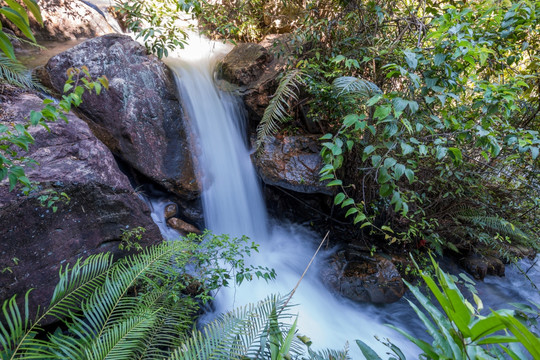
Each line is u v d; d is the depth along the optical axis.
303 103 4.39
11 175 1.79
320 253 4.39
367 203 4.07
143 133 3.86
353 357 3.15
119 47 3.97
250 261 4.05
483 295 4.08
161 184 3.90
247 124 4.89
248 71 4.65
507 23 2.54
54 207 2.31
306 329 3.31
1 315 2.18
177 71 4.61
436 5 3.18
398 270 4.04
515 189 4.00
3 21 4.37
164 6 4.10
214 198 4.32
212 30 5.68
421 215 4.08
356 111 3.17
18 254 2.27
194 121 4.39
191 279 2.74
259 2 5.25
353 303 3.82
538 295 4.17
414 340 1.30
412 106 2.05
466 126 2.56
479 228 4.18
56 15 4.84
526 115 3.60
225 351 1.64
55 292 1.87
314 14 4.18
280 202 4.86
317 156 4.29
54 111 1.88
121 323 1.87
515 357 1.06
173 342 1.97
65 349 1.65
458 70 2.56
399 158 3.34
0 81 3.16
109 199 2.82
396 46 3.11
